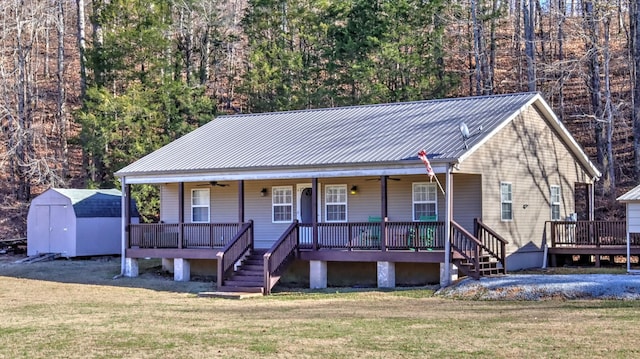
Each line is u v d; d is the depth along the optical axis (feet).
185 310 68.28
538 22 184.65
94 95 143.13
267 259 81.92
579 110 157.58
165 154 103.96
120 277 99.86
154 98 147.74
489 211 85.97
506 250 88.12
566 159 102.94
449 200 78.02
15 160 171.22
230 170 91.30
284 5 157.28
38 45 208.85
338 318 59.88
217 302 75.41
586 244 93.15
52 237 122.93
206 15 167.84
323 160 85.05
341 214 93.71
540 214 96.07
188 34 167.12
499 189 88.02
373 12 144.46
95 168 150.10
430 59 141.28
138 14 148.87
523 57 176.96
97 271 105.91
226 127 111.96
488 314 59.72
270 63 152.25
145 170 97.60
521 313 59.57
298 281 90.79
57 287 91.20
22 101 170.19
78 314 65.92
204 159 97.14
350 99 140.87
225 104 184.85
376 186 91.61
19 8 189.67
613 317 55.98
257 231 99.25
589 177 108.68
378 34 141.90
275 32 158.71
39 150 180.86
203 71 167.12
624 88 155.74
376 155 83.05
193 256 94.22
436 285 79.77
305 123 104.58
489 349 44.88
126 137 146.10
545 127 98.78
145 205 140.87
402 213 89.76
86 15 221.25
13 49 185.78
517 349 44.68
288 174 87.45
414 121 94.12
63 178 165.27
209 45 178.60
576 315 57.52
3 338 52.90
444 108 97.55
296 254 86.69
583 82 163.22
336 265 88.17
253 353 45.39
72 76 209.77
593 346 44.96
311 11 155.84
